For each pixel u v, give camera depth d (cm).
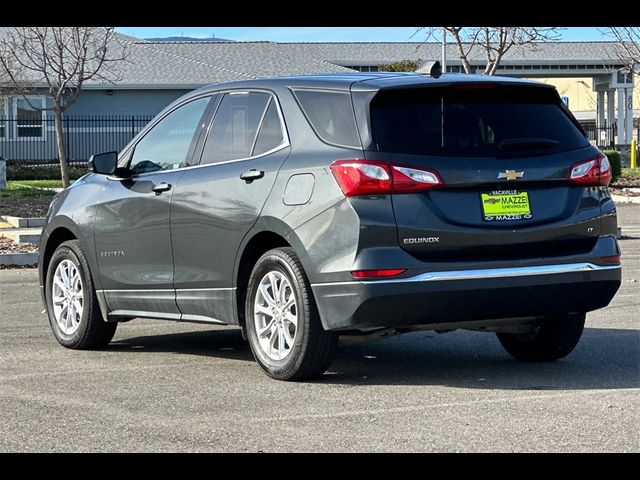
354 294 679
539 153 716
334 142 707
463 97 716
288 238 712
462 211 692
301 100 742
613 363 791
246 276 764
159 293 826
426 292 681
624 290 1202
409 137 695
